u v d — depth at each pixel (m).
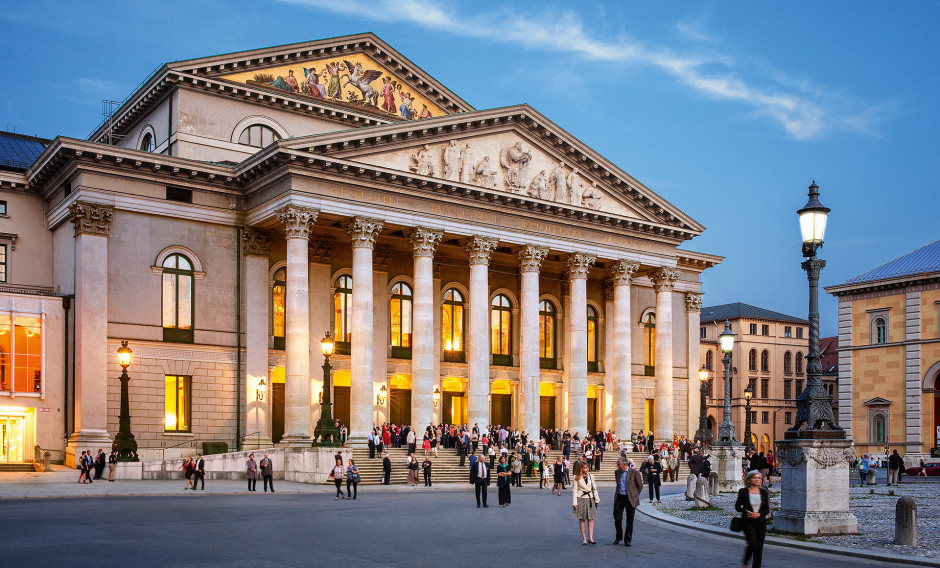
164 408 52.12
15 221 55.84
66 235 53.56
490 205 59.38
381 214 54.81
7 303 49.66
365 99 64.12
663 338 68.31
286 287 52.00
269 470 41.16
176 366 52.72
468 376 61.53
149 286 52.41
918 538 23.89
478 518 29.77
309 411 56.69
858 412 81.50
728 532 25.38
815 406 24.70
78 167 50.53
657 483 38.38
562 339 70.62
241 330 55.22
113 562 18.69
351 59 63.84
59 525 25.42
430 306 56.34
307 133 61.78
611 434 64.06
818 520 24.05
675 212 68.44
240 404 54.53
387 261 62.19
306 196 51.94
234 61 58.66
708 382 117.38
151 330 52.12
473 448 53.81
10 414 49.12
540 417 68.75
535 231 61.50
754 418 117.12
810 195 24.72
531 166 61.62
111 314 51.03
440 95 67.38
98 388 49.72
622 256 66.12
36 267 56.03
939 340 75.75
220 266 54.97
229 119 58.94
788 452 24.88
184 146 57.00
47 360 50.53
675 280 69.56
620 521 23.25
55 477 44.28
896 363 78.88
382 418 60.38
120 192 51.75
